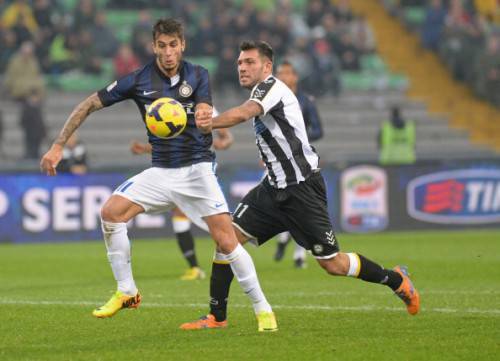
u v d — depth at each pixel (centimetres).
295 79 3269
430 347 1783
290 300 2516
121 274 1980
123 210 1983
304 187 1983
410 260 3634
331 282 2984
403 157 5803
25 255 4062
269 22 6956
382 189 5066
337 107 6994
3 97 6494
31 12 6794
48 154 1969
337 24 7394
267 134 1975
